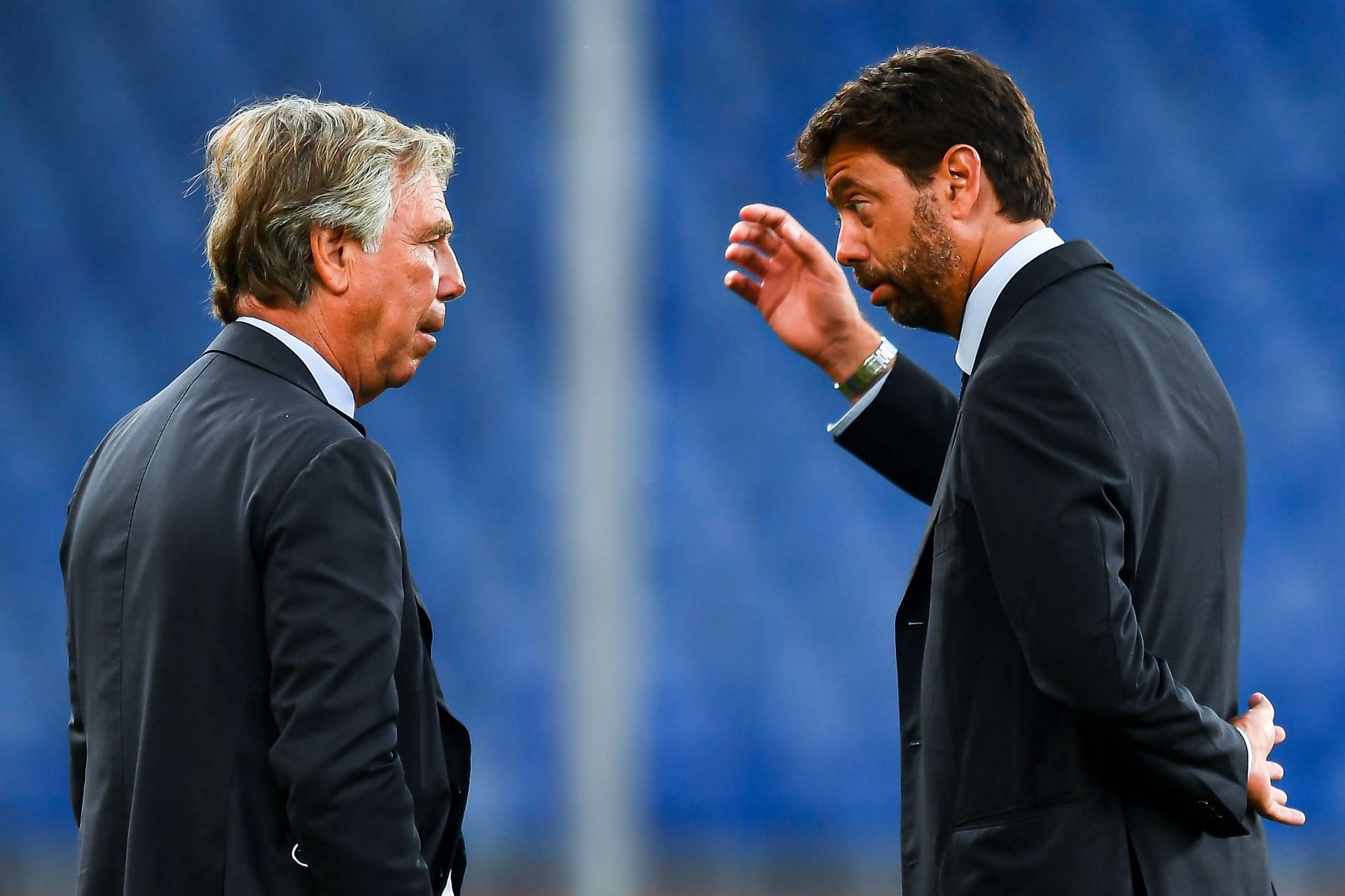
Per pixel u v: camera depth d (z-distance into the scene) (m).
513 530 17.30
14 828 17.06
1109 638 5.88
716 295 17.41
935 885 6.57
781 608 16.94
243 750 5.79
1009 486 6.09
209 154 6.80
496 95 18.00
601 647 11.16
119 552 6.15
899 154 7.03
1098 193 18.02
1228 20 17.88
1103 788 6.28
